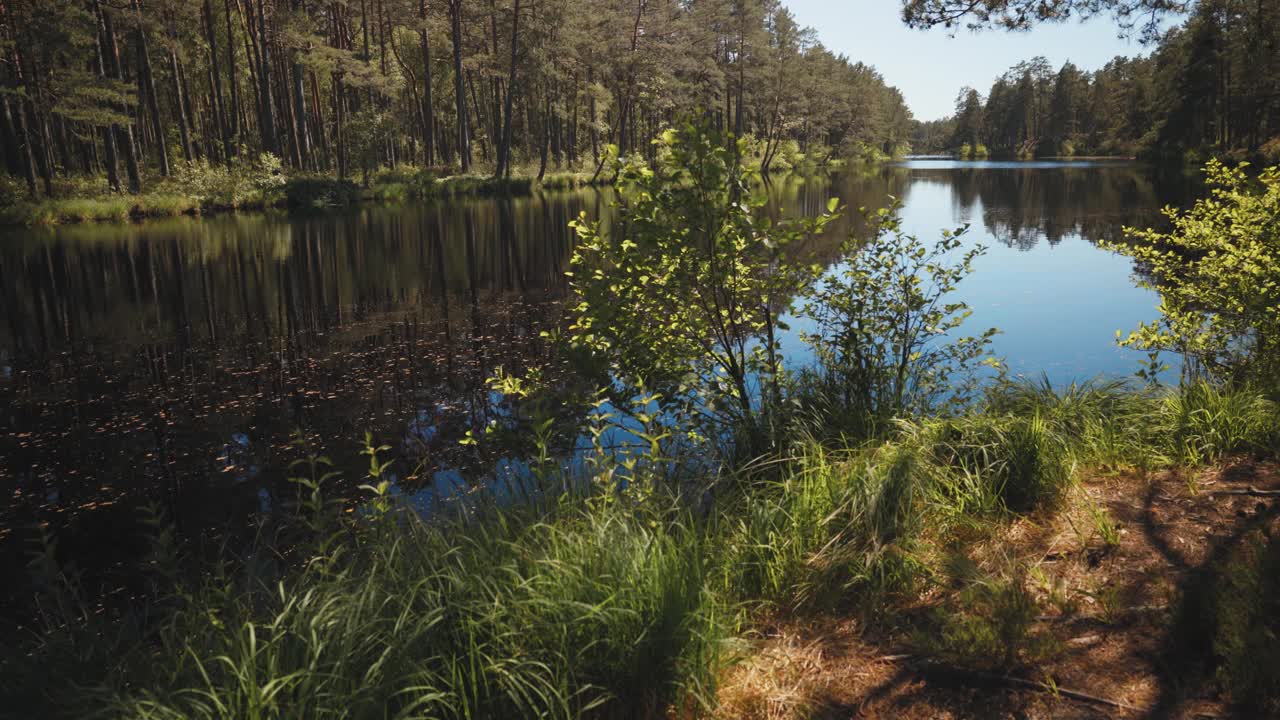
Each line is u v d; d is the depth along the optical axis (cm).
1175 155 5959
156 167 3881
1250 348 523
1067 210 2586
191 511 494
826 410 486
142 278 1445
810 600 299
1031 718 220
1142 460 405
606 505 325
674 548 288
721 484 416
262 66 3541
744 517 353
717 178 448
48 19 2609
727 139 465
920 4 711
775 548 316
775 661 263
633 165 468
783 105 7438
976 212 2617
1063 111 11938
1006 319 1002
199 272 1519
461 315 1113
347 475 542
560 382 753
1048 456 389
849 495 354
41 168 2661
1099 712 219
